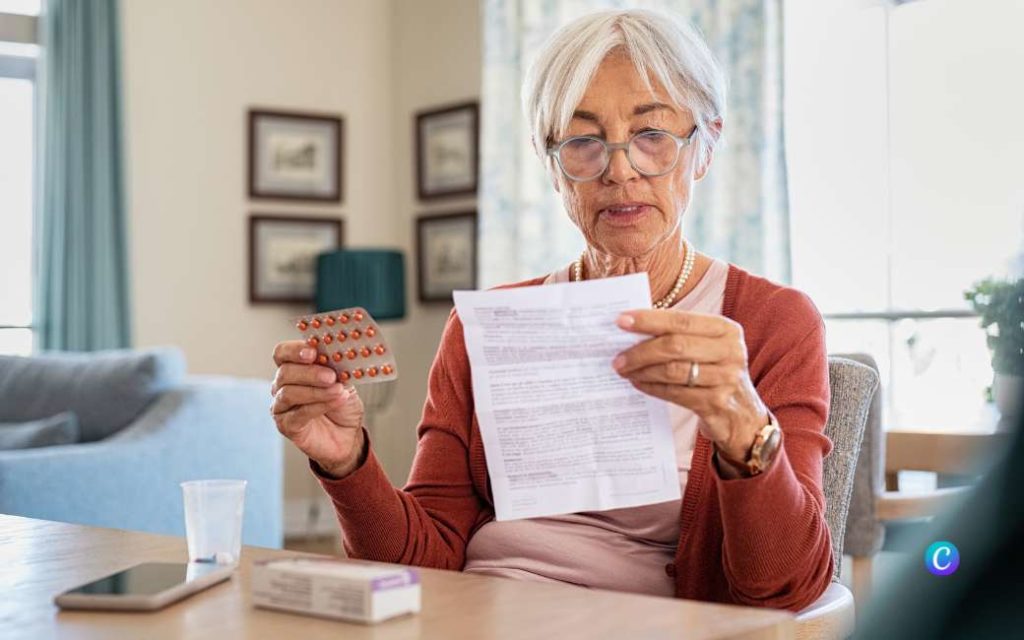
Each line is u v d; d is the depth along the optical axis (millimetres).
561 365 1372
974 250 4340
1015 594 832
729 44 4594
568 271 1888
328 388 1471
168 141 6230
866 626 917
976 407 4293
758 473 1368
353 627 995
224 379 4699
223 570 1190
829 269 4750
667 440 1370
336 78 6648
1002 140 4281
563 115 1703
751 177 4520
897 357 4531
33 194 6020
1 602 1129
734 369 1307
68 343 5875
